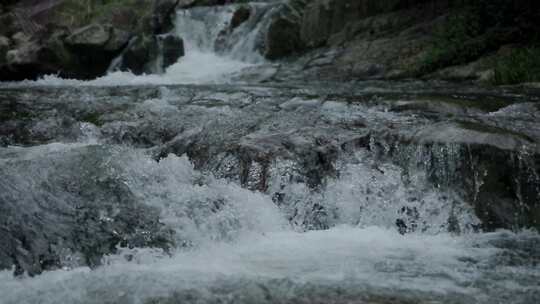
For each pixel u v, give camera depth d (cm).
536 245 490
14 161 548
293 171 572
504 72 1102
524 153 547
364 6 1611
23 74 1633
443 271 426
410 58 1328
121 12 1798
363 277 412
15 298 374
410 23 1499
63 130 781
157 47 1664
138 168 555
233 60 1731
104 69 1672
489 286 397
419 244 495
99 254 445
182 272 419
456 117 732
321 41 1612
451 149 559
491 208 534
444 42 1334
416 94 918
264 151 588
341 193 566
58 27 1758
